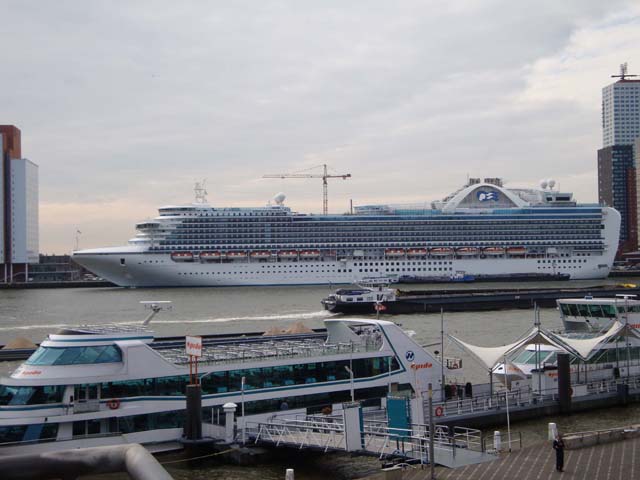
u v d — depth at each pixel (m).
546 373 67.44
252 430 53.53
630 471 41.34
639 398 68.62
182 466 49.94
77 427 49.72
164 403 52.97
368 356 61.97
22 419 48.56
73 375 50.59
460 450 47.66
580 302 79.50
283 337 68.19
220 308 181.62
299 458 51.66
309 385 58.84
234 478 47.34
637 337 74.62
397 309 170.88
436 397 64.62
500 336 124.06
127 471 8.84
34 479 8.96
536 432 58.47
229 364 56.19
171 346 62.47
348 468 49.69
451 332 129.88
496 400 64.31
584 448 46.75
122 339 52.78
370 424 55.12
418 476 42.06
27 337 131.75
